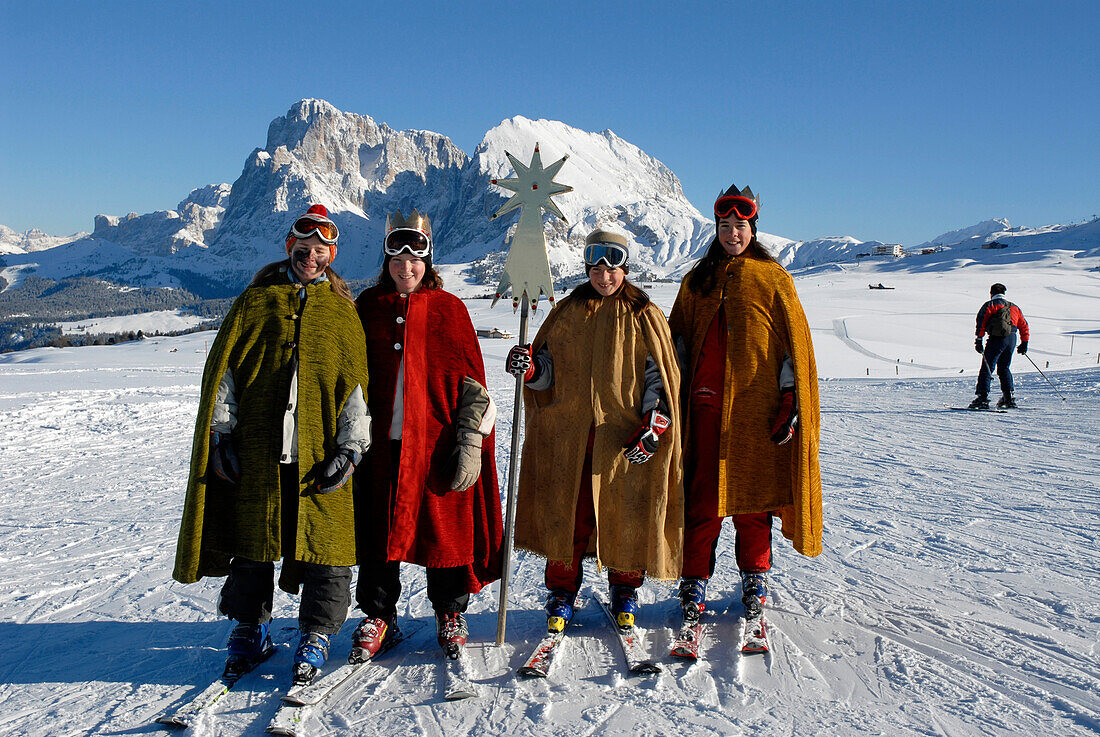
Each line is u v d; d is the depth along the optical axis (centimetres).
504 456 872
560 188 349
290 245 332
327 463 312
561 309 362
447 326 341
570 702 289
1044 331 7212
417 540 333
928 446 893
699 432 358
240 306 324
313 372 317
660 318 350
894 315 7950
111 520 608
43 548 525
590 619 380
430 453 334
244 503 312
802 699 286
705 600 398
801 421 344
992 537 493
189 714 283
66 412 1336
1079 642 327
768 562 358
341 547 313
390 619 344
